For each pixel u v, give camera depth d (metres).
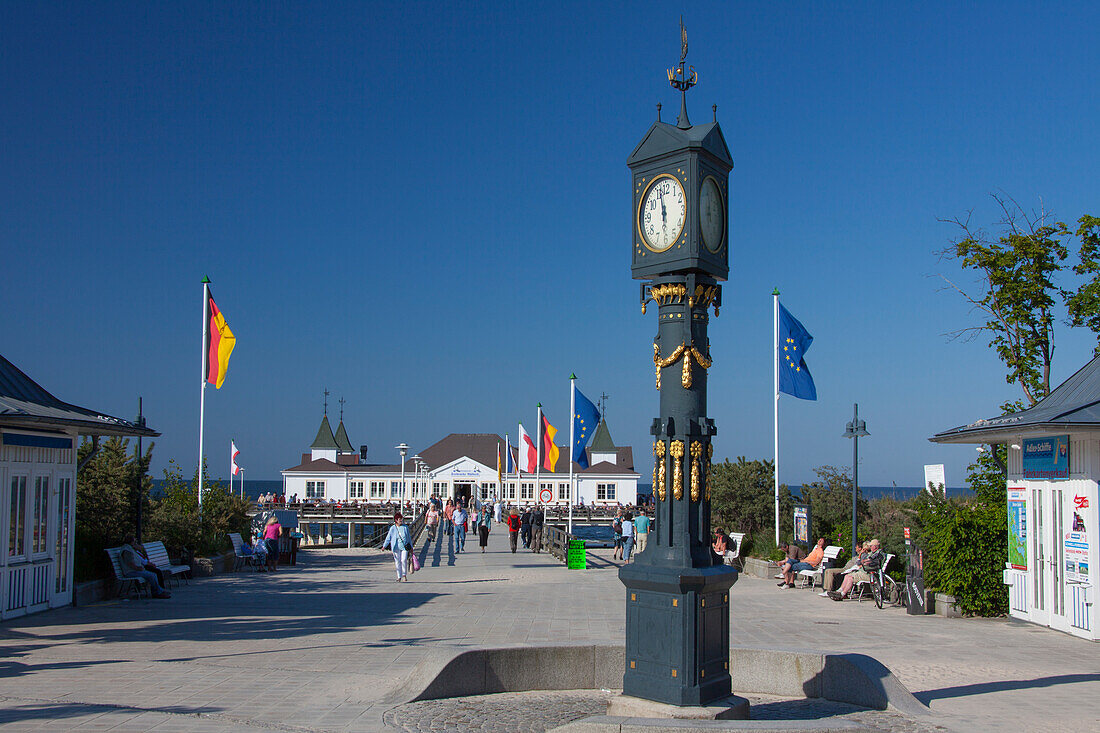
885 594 20.52
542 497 96.94
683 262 8.99
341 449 109.31
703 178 9.20
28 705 9.40
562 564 32.88
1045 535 16.73
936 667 12.45
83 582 19.41
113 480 23.31
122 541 21.53
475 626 15.95
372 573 28.69
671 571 8.57
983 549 18.33
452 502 42.59
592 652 10.56
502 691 10.31
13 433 16.05
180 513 28.17
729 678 9.04
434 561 34.31
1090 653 13.90
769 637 15.43
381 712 9.27
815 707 9.91
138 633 14.73
